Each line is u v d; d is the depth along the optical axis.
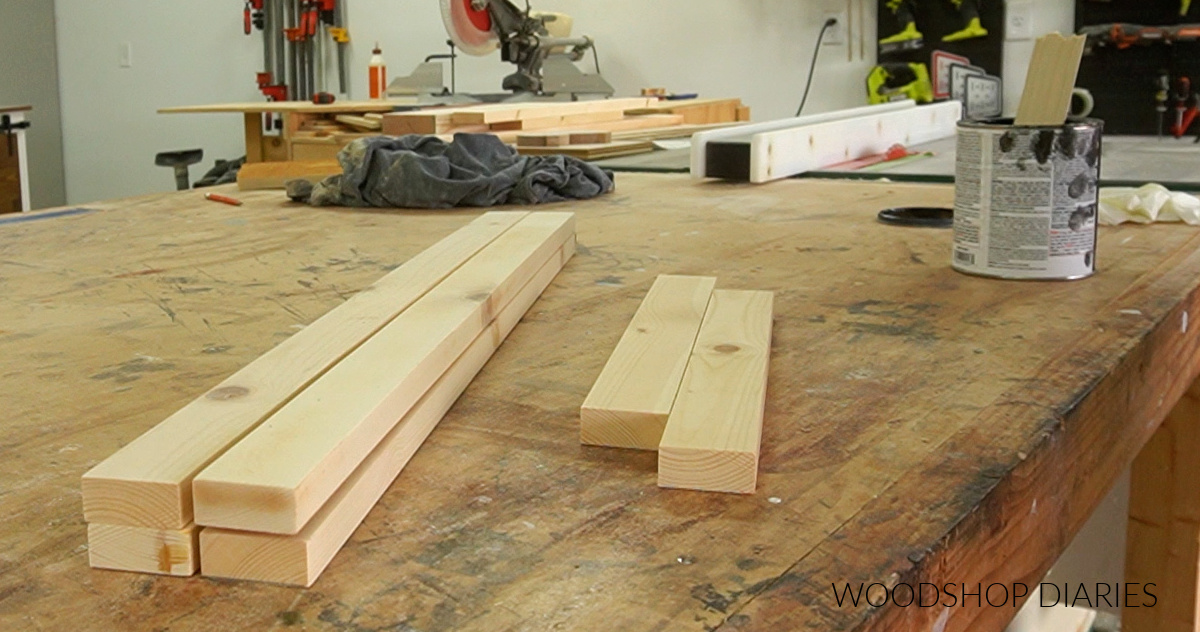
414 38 4.52
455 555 0.48
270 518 0.46
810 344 0.81
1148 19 2.99
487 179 1.54
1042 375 0.72
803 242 1.24
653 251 1.20
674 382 0.65
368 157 1.57
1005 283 1.00
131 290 1.02
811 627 0.42
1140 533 1.39
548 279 1.04
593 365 0.77
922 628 0.48
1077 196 0.98
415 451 0.60
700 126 2.77
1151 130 2.98
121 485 0.46
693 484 0.55
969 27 3.32
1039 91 0.99
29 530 0.51
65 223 1.46
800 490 0.55
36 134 5.45
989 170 1.00
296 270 1.11
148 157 5.34
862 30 3.59
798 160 1.88
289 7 4.73
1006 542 0.57
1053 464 0.63
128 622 0.43
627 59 4.09
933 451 0.59
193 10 5.02
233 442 0.52
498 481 0.56
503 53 3.37
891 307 0.92
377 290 0.84
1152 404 0.87
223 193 1.78
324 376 0.61
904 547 0.48
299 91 4.77
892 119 2.25
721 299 0.87
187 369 0.76
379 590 0.45
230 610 0.44
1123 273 1.03
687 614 0.43
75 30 5.36
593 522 0.51
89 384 0.73
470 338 0.74
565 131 2.38
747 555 0.48
